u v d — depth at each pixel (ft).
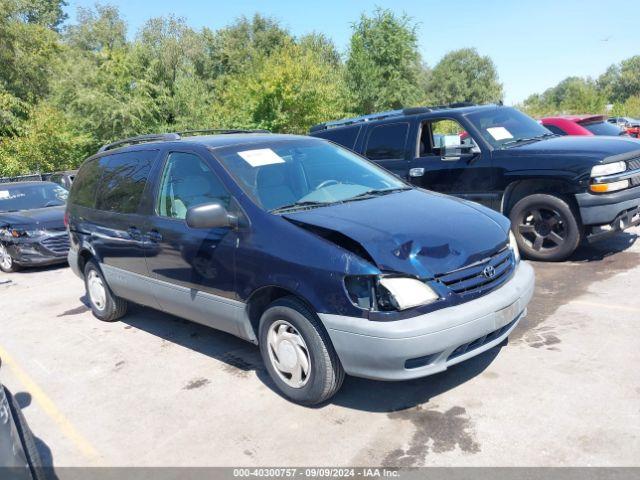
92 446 11.78
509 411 11.25
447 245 11.38
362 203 13.32
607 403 11.16
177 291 14.92
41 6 148.25
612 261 20.62
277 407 12.47
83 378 15.24
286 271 11.68
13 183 36.78
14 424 8.65
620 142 21.01
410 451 10.33
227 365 15.05
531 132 23.67
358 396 12.53
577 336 14.35
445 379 12.83
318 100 80.33
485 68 215.92
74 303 23.24
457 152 22.45
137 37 123.65
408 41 98.99
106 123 82.89
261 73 82.89
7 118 86.28
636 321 14.94
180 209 14.83
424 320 10.52
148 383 14.44
